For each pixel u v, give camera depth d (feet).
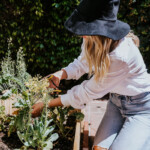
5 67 6.92
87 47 4.51
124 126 5.54
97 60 4.42
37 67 13.69
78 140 5.13
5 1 12.15
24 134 5.03
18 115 5.30
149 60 13.21
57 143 6.07
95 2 3.87
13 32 12.46
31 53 13.06
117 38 4.01
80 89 5.14
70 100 5.28
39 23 12.40
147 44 12.78
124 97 5.57
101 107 10.93
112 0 3.93
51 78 6.21
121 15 12.23
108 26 4.00
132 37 5.04
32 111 5.40
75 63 6.55
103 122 6.29
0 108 6.15
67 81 13.97
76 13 4.09
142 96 5.28
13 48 13.03
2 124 6.20
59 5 11.59
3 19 12.47
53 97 6.73
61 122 6.25
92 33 3.87
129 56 4.61
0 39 12.87
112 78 4.74
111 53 4.44
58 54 12.84
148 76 5.37
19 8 12.10
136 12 11.96
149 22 12.37
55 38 12.59
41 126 5.25
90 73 4.92
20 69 6.38
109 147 5.75
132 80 5.02
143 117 5.39
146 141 5.23
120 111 6.09
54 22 12.23
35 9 11.98
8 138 5.82
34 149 5.22
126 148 5.15
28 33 12.52
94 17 3.97
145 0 11.69
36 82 5.07
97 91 4.98
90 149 7.03
